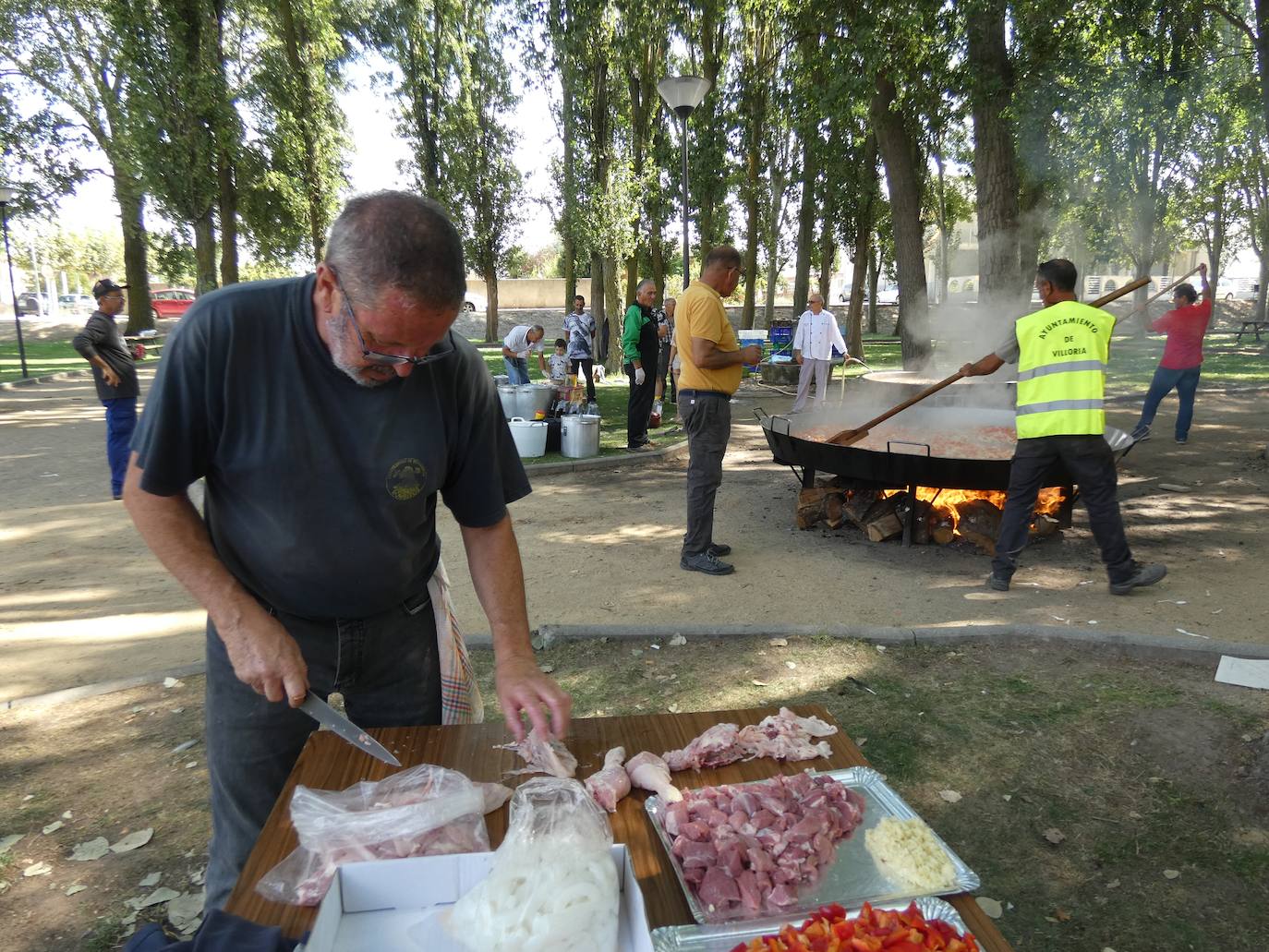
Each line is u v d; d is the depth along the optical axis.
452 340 1.77
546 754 1.64
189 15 19.61
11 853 2.66
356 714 2.05
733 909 1.29
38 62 22.33
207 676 1.86
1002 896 2.39
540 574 5.34
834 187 22.17
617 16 17.42
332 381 1.59
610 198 18.86
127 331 24.31
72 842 2.71
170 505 1.63
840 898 1.31
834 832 1.44
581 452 9.10
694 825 1.42
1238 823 2.66
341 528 1.70
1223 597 4.62
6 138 22.28
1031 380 4.61
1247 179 28.03
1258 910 2.31
